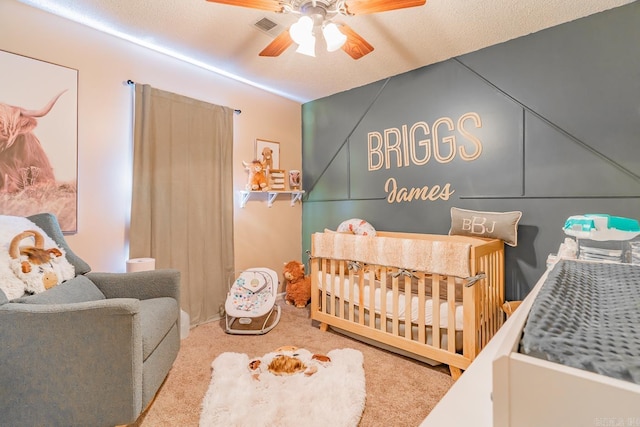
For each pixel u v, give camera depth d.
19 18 1.91
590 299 0.72
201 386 1.78
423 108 2.81
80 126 2.17
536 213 2.26
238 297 2.65
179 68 2.71
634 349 0.47
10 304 1.24
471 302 1.80
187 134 2.70
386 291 2.19
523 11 2.00
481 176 2.50
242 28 2.21
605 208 2.01
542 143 2.23
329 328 2.60
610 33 1.99
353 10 1.58
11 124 1.88
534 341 0.50
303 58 2.65
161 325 1.59
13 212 1.88
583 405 0.42
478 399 0.63
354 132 3.34
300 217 3.85
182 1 1.92
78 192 2.16
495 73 2.42
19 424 1.20
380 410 1.58
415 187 2.88
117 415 1.24
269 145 3.47
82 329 1.22
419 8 1.96
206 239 2.83
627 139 1.94
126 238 2.42
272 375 1.83
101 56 2.27
